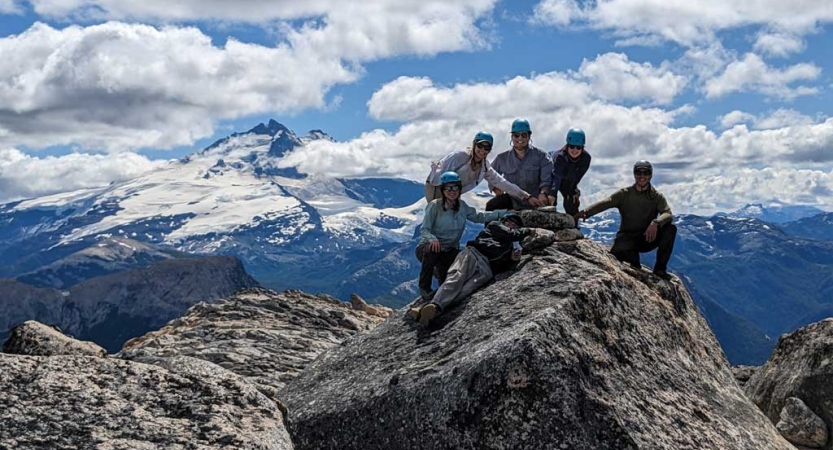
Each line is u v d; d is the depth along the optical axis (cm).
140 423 968
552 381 1198
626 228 1788
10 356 1040
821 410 1878
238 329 2397
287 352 2162
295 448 1345
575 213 1822
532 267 1545
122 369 1065
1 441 880
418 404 1272
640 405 1262
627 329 1430
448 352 1360
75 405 967
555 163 1769
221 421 1009
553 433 1171
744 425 1423
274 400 1209
